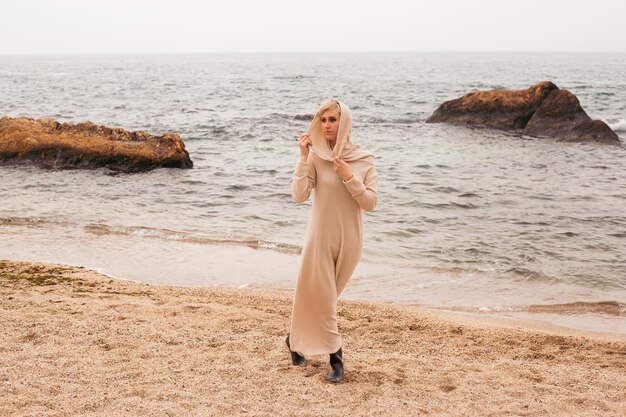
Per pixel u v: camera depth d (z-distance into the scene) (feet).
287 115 118.83
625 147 81.35
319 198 14.21
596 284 30.48
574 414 14.06
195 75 322.55
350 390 14.62
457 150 78.43
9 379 14.42
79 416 12.62
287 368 15.90
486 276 31.48
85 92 185.47
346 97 168.55
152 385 14.43
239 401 13.67
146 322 19.89
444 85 220.64
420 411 13.69
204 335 18.67
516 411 14.05
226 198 50.67
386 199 51.08
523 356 19.40
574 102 90.89
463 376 16.25
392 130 97.04
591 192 54.44
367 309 24.88
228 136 89.97
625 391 15.84
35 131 61.41
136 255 33.73
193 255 33.91
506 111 97.30
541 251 36.19
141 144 61.41
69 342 17.37
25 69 430.61
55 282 26.48
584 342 21.26
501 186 56.80
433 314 24.85
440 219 44.42
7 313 20.13
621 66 489.26
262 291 27.66
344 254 14.37
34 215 42.78
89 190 51.62
